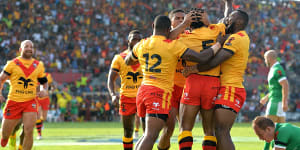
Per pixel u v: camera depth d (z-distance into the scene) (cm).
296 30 6391
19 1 5638
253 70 5409
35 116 1379
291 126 993
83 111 4503
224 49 1009
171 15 1226
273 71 1647
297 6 6631
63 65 5169
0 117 4172
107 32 5766
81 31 5656
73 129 3131
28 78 1379
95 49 5459
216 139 1016
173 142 1984
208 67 1010
